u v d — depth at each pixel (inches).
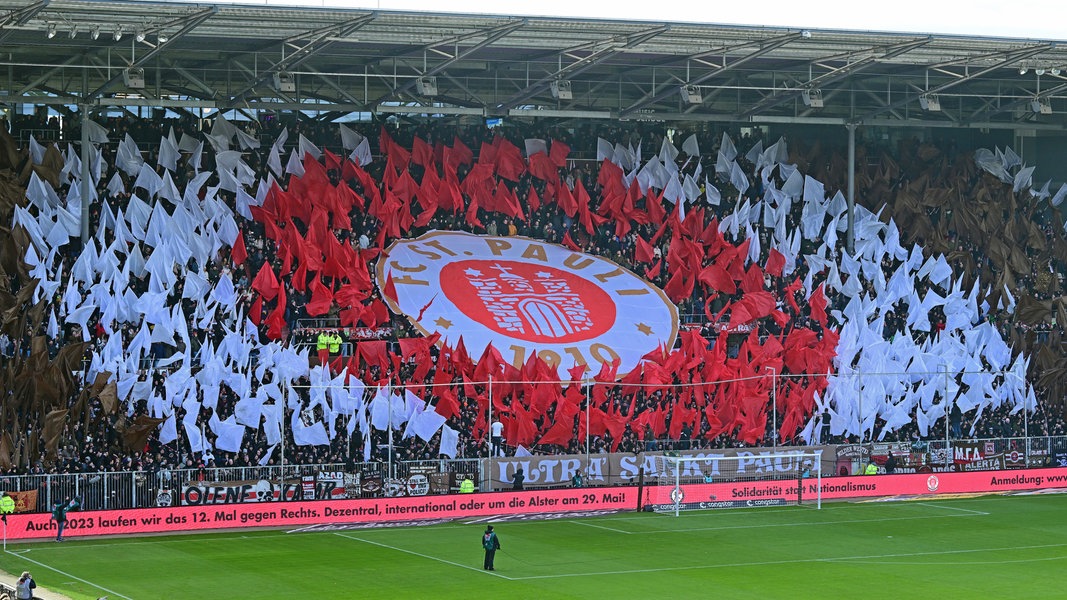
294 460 2731.3
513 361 2979.8
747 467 2856.8
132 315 2765.7
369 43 2967.5
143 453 2618.1
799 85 3348.9
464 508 2544.3
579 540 2303.2
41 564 2038.6
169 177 2962.6
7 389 2561.5
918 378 3159.5
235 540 2277.3
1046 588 1915.6
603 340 3083.2
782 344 3171.8
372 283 3097.9
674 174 3344.0
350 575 1973.4
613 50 2844.5
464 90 3164.4
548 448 2849.4
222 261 2965.1
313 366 2866.6
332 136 3228.3
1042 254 3511.3
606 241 3371.1
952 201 3476.9
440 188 3257.9
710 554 2175.2
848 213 3376.0
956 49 2938.0
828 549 2230.6
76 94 3026.6
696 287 3297.2
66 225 2859.3
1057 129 3575.3
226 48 2979.8
